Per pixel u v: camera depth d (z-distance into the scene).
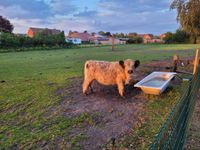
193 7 12.02
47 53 27.53
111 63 6.17
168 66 11.56
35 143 3.95
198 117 4.86
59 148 3.75
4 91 7.49
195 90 4.47
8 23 68.50
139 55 20.38
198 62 7.25
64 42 43.53
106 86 7.31
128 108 5.35
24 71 12.14
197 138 4.04
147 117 4.77
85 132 4.24
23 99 6.49
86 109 5.40
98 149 3.66
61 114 5.19
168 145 1.80
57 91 7.16
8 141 4.06
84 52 28.14
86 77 6.48
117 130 4.25
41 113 5.34
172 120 1.88
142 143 3.73
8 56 23.59
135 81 7.53
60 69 12.37
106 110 5.28
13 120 5.04
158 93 5.93
